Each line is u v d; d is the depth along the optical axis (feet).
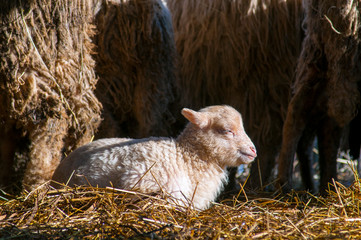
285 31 18.30
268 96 18.74
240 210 11.86
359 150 17.15
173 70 18.10
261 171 18.74
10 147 13.65
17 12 12.42
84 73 13.88
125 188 11.99
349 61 14.19
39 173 13.39
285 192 15.35
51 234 10.03
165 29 17.46
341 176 24.06
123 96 17.15
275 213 11.81
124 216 10.91
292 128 15.57
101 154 12.67
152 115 17.13
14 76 12.50
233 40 18.67
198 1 19.66
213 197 13.16
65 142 14.56
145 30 16.58
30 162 13.37
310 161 18.12
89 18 14.23
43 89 12.88
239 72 18.76
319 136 16.25
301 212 12.03
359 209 12.10
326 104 15.25
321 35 14.56
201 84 19.88
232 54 18.79
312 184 18.15
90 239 9.89
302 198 14.42
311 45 15.03
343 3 13.83
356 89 14.40
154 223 10.61
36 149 13.32
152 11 16.62
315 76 15.05
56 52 13.07
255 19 18.28
